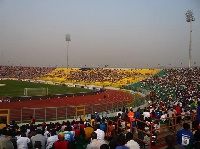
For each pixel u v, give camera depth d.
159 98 34.16
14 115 26.66
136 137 10.66
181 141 6.93
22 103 37.69
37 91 55.84
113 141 6.46
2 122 16.86
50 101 40.56
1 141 7.01
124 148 5.76
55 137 8.39
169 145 5.45
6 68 131.62
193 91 36.56
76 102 39.78
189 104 21.97
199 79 58.94
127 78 88.19
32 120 18.86
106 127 12.21
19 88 62.34
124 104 29.19
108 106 29.12
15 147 8.18
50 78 105.94
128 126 12.42
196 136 7.32
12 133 9.41
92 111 25.70
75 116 24.83
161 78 71.50
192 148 6.82
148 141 9.77
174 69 86.12
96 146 6.61
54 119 23.45
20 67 136.12
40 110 29.16
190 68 78.56
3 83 78.88
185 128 6.99
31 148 7.99
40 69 129.38
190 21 71.38
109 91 63.56
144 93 49.28
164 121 14.30
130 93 55.94
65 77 104.56
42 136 8.23
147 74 92.44
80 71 114.75
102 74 101.88
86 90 62.84
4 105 35.25
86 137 10.95
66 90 61.19
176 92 38.50
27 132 11.28
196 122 8.20
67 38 116.62
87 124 13.52
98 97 47.91
